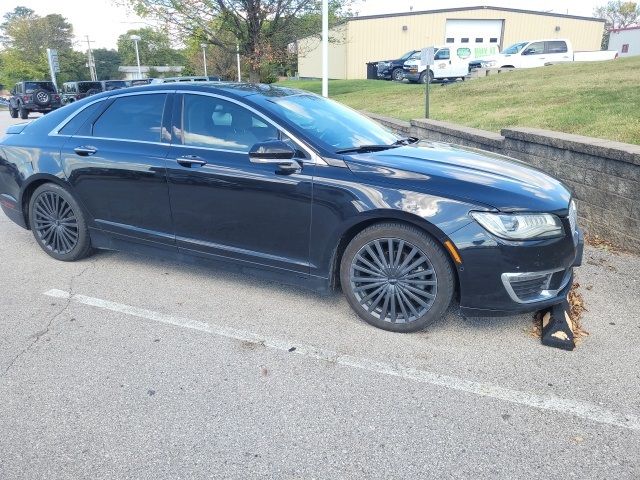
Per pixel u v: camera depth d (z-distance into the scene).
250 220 3.81
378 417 2.69
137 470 2.33
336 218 3.47
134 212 4.33
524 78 14.28
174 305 3.97
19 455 2.42
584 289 4.21
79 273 4.59
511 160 4.04
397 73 27.66
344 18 21.80
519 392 2.90
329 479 2.29
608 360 3.21
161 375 3.05
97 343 3.41
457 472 2.32
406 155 3.73
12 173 4.86
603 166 5.07
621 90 9.52
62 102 27.00
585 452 2.44
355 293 3.62
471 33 38.34
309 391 2.91
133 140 4.28
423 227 3.24
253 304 3.99
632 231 4.87
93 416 2.69
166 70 70.38
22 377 3.03
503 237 3.13
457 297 3.64
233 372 3.09
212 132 3.95
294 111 3.93
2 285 4.34
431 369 3.12
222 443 2.50
